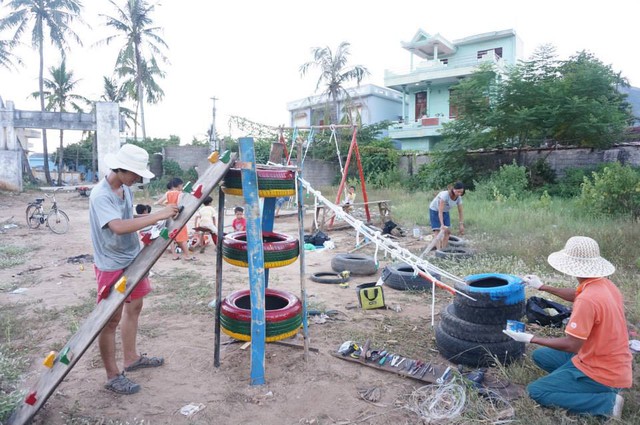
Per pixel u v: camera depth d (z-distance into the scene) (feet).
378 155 92.84
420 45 109.60
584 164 63.46
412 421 11.53
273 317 13.57
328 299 21.66
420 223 45.21
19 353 15.42
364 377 13.78
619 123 58.85
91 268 28.30
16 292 22.77
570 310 17.69
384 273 24.63
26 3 106.01
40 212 46.52
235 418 11.68
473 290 14.28
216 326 14.37
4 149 79.61
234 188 13.58
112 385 12.79
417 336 16.98
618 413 10.89
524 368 13.75
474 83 67.00
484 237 35.73
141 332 17.28
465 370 14.05
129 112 128.98
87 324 11.25
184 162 104.06
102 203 11.61
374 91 121.60
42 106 111.24
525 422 11.02
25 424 10.57
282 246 13.99
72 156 142.10
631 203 39.17
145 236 12.64
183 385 13.32
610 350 10.72
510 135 64.80
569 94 59.77
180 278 25.25
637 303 19.03
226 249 14.07
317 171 97.86
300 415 11.82
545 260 27.27
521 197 56.29
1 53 106.11
